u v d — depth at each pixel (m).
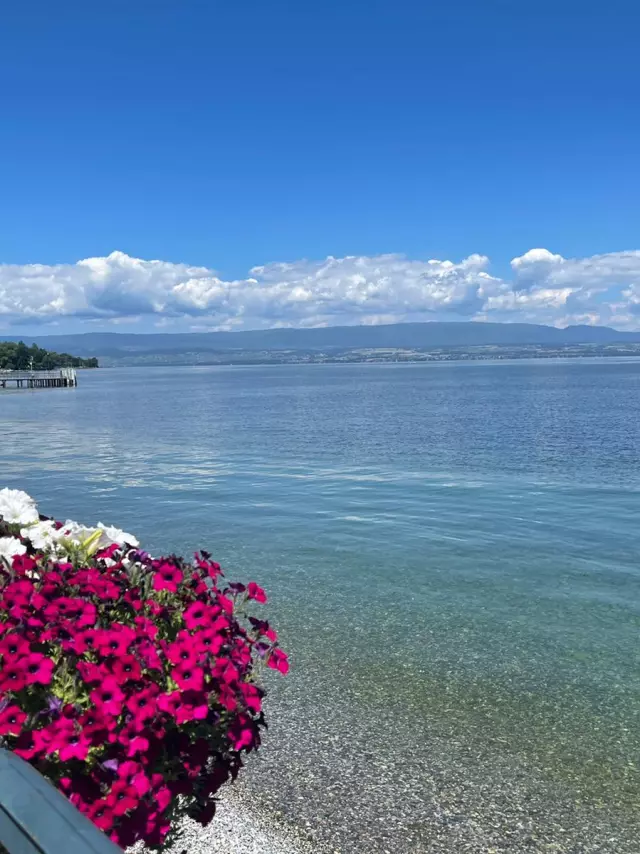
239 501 17.25
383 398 71.88
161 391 102.56
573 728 6.00
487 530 13.86
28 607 3.30
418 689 6.79
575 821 4.68
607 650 7.78
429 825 4.63
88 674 2.88
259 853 4.27
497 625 8.57
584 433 34.59
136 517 15.30
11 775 1.92
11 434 38.22
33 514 4.55
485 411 51.50
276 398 76.25
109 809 2.63
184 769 3.06
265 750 5.64
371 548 12.46
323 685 6.87
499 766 5.39
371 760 5.48
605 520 14.78
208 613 3.37
